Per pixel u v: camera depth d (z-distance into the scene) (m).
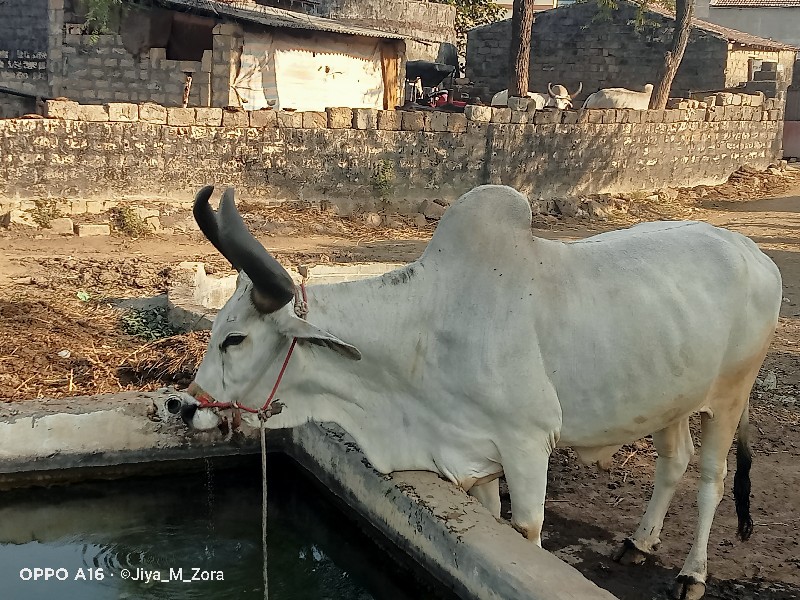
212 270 9.66
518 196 3.67
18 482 4.68
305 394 3.74
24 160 11.91
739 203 17.34
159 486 4.89
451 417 3.66
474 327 3.55
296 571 4.17
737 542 4.44
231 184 13.20
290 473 5.02
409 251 11.95
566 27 23.34
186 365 6.18
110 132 12.34
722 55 21.59
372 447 3.85
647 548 4.23
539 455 3.59
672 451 4.20
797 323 8.60
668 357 3.71
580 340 3.61
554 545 4.35
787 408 6.26
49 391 5.99
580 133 15.82
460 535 3.47
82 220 11.98
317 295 3.67
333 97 17.19
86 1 15.52
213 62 15.56
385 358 3.67
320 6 26.94
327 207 13.70
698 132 18.23
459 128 14.39
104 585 4.05
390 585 3.92
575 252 3.77
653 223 4.30
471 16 30.97
